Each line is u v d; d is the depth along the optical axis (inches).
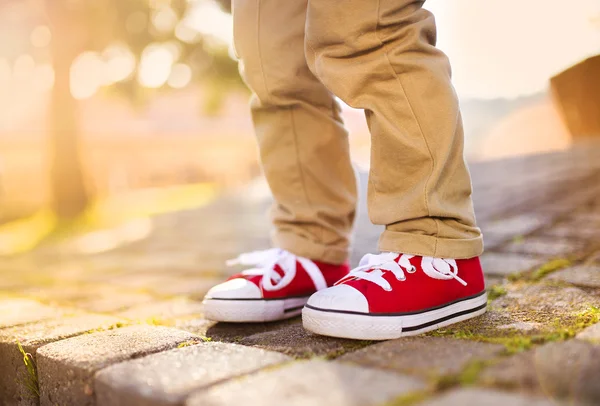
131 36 288.0
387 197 48.9
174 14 292.2
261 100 56.8
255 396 33.7
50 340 51.2
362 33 46.8
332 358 41.6
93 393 40.6
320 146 57.2
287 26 53.4
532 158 207.8
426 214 46.9
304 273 57.6
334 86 48.9
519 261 76.0
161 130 528.7
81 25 271.1
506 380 33.9
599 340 40.0
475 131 233.6
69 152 271.7
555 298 55.2
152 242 146.9
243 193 297.4
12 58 296.4
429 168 46.8
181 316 63.6
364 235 119.2
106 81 309.4
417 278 47.1
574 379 33.7
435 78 46.3
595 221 101.0
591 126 161.6
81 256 134.7
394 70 46.6
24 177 431.2
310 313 46.7
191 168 545.0
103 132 493.7
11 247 179.6
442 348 40.9
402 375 35.6
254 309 55.0
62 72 271.7
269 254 59.1
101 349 45.8
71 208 268.7
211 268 99.2
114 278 96.2
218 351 43.1
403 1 46.4
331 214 58.1
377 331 44.9
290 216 58.6
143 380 37.8
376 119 47.7
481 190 157.5
